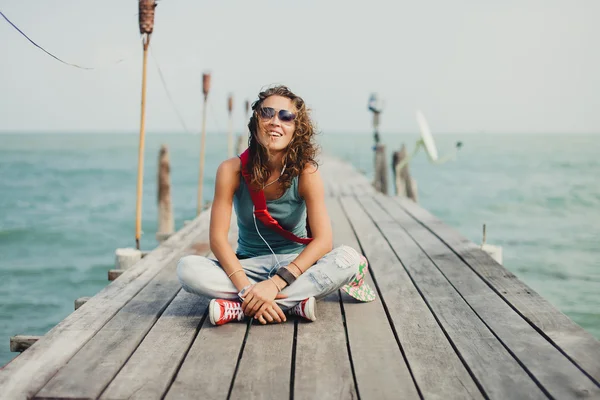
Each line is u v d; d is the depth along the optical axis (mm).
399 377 2559
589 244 11086
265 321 3178
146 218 15648
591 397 2330
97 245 11852
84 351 2816
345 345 2924
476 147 74000
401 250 5223
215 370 2619
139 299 3682
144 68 5793
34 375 2541
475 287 3975
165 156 10062
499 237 12094
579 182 26297
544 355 2750
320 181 3312
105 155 54594
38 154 55812
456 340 2967
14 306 7387
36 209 17500
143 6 5648
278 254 3479
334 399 2357
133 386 2453
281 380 2525
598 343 2873
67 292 8133
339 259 3293
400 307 3531
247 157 3211
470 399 2352
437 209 17625
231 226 6770
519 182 26547
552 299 7246
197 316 3346
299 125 3168
